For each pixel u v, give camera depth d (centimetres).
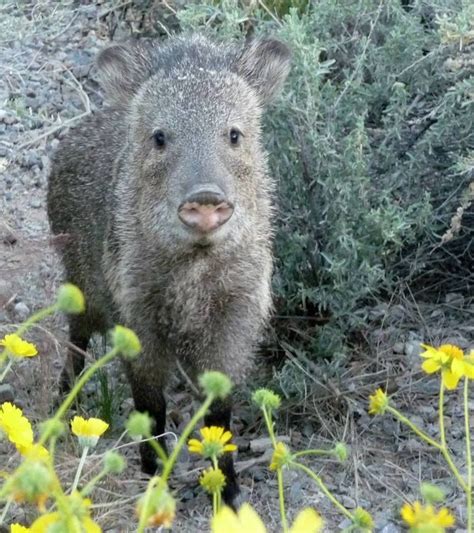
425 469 171
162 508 108
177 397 192
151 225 161
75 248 187
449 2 201
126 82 173
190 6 208
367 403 184
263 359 192
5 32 265
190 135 158
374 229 186
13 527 118
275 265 192
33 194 238
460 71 190
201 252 160
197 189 149
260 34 195
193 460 178
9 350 132
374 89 198
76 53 263
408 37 196
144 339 168
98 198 180
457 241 203
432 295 204
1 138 246
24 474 104
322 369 184
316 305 193
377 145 200
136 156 165
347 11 203
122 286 167
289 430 182
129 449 179
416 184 196
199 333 166
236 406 187
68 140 193
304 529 99
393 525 160
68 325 201
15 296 203
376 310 197
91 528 110
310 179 190
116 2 254
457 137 194
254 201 163
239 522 99
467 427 131
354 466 171
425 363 129
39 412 173
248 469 174
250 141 163
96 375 189
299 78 187
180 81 161
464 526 158
